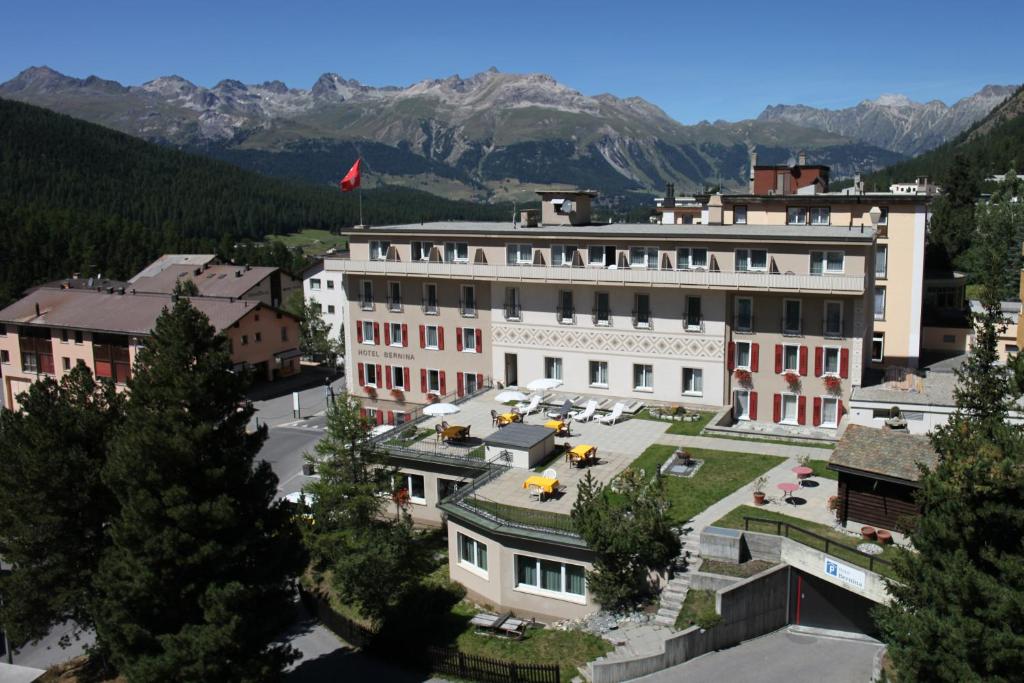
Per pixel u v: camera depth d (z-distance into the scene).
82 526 33.09
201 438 28.73
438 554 41.75
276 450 65.81
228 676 27.81
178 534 27.70
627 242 52.66
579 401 54.03
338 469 38.38
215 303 89.12
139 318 86.00
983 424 23.81
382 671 32.06
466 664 30.20
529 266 55.25
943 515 21.89
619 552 30.47
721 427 47.31
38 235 146.38
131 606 28.06
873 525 32.06
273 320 91.25
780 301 49.53
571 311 55.72
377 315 63.69
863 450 32.44
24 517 32.22
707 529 32.09
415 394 63.09
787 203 65.94
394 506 45.44
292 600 33.03
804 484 37.69
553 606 33.28
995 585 20.36
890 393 47.91
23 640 33.12
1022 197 100.50
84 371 35.75
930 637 21.17
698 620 28.98
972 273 97.44
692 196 112.12
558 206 63.00
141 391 29.72
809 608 31.00
